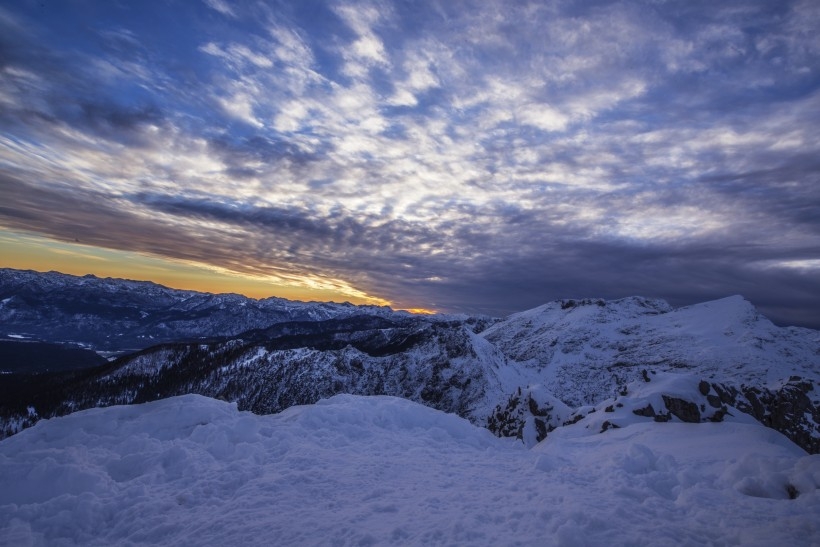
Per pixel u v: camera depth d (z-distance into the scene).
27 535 7.23
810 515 7.41
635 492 8.78
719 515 7.55
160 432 12.65
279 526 7.31
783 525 6.93
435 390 106.94
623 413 23.02
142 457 10.67
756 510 7.82
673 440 17.98
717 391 23.89
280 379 121.06
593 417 24.84
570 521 6.68
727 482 9.85
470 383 104.56
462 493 8.80
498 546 6.26
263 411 110.69
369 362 125.62
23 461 9.77
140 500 8.76
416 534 6.84
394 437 14.41
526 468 11.12
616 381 96.94
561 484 9.37
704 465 12.55
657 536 6.55
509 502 8.20
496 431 36.09
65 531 7.73
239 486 9.52
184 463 10.52
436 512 7.74
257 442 12.39
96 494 8.90
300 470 10.34
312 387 115.69
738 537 6.60
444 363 114.19
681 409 21.72
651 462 11.22
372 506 8.09
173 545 6.93
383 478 9.94
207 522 7.59
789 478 9.30
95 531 7.86
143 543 7.20
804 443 21.42
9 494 8.70
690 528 6.97
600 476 10.20
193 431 12.48
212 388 122.12
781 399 23.47
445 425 16.89
